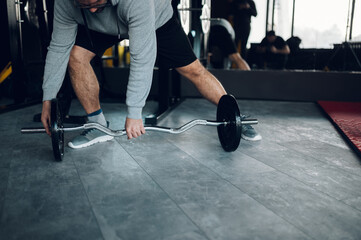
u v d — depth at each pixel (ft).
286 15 9.35
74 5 4.16
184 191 3.76
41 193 3.68
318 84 9.47
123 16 3.99
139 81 4.03
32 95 9.61
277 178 4.16
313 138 6.00
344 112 7.84
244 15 9.62
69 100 7.08
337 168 4.53
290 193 3.74
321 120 7.45
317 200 3.58
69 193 3.69
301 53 9.46
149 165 4.56
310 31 9.26
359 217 3.23
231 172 4.33
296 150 5.30
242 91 9.87
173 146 5.40
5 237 2.85
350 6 8.81
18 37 8.57
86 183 3.96
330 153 5.16
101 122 5.46
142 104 4.14
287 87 9.65
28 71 9.59
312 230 3.00
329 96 9.48
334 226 3.07
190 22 9.03
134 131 4.23
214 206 3.42
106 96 9.11
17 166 4.49
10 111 8.09
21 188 3.81
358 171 4.43
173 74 9.04
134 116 4.15
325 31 9.16
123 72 10.25
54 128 4.23
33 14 9.47
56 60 4.51
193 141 5.69
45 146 5.36
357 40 9.04
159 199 3.56
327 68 9.39
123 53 11.95
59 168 4.42
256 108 8.69
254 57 9.93
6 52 9.84
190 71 5.39
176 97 9.14
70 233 2.92
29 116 7.59
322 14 9.05
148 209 3.34
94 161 4.69
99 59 8.56
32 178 4.09
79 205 3.42
